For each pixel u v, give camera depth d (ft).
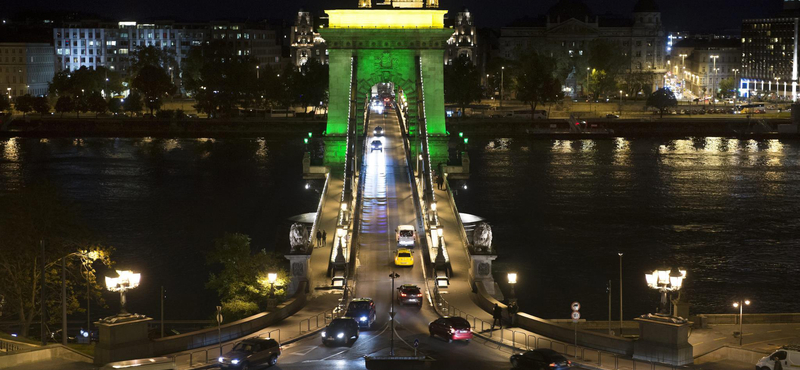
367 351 221.87
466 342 230.68
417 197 429.79
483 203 558.56
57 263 284.82
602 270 396.78
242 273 300.61
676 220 508.53
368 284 306.14
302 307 276.21
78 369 199.52
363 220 405.18
